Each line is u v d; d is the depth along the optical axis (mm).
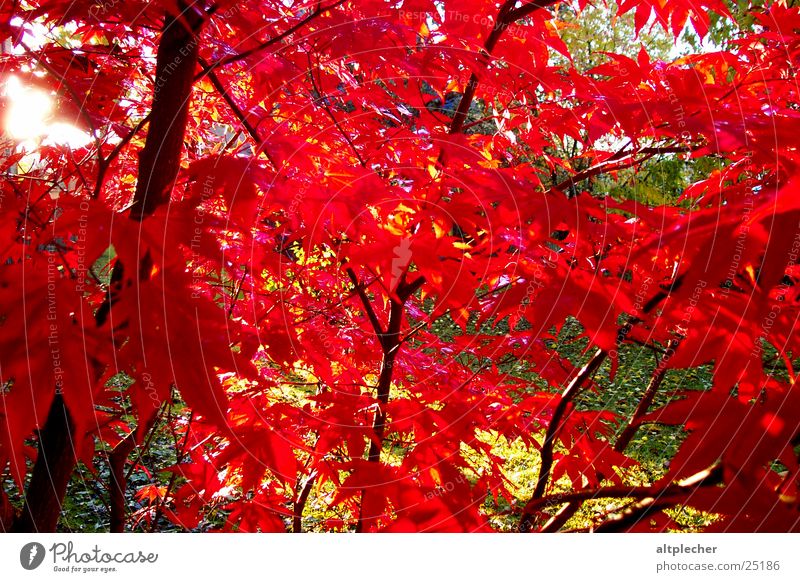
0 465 1324
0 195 1333
